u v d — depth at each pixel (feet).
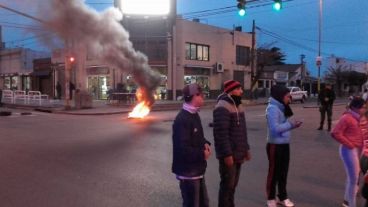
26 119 72.59
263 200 22.81
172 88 138.62
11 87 188.14
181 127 15.99
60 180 27.30
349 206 20.77
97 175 28.66
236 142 18.42
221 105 18.33
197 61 147.02
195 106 16.22
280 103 21.01
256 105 129.90
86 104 99.04
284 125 20.68
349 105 20.83
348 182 20.85
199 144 16.24
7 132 53.06
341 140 20.52
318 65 138.10
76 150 38.81
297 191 24.48
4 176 28.48
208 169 30.58
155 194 23.94
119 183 26.45
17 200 22.93
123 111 91.45
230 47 162.50
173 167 16.40
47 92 167.73
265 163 32.78
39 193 24.26
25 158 34.88
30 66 177.99
